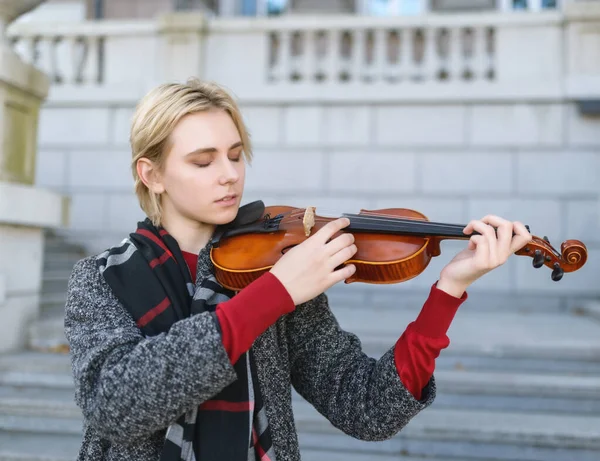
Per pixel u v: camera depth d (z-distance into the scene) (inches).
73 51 278.7
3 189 144.3
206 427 37.4
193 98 40.7
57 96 274.8
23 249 157.4
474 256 35.8
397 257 43.5
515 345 148.2
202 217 42.2
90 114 277.7
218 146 40.5
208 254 44.1
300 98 263.7
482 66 256.7
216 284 41.9
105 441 38.8
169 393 32.0
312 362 43.6
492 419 123.6
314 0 371.9
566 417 126.4
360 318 205.0
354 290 259.0
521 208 251.4
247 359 39.2
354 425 40.0
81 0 376.8
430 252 47.3
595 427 117.9
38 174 278.5
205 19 269.9
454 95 254.1
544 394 132.1
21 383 139.3
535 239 39.3
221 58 272.7
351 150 263.9
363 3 366.9
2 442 119.6
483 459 116.5
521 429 116.0
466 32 263.9
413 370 37.0
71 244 265.9
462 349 149.7
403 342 37.6
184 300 40.9
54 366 141.0
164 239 42.9
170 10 376.5
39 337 157.4
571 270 38.8
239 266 42.6
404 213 53.2
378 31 264.1
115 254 41.6
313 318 44.6
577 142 248.5
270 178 267.6
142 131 41.1
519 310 245.1
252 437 39.4
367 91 260.1
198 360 32.0
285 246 45.3
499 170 253.8
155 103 40.9
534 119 251.6
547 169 250.4
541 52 252.5
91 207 275.9
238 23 270.1
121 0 382.3
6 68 151.6
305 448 121.6
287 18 266.8
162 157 41.4
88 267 41.4
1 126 153.4
